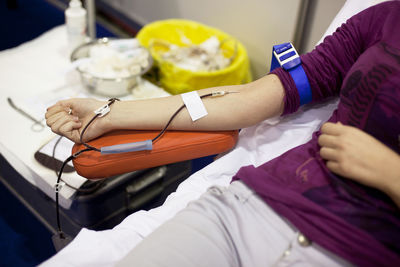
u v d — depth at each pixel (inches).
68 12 56.7
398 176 27.1
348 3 43.2
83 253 30.8
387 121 29.8
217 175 38.4
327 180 30.3
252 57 77.5
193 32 77.2
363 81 31.3
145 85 56.2
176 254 26.8
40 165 42.3
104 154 35.0
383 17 33.6
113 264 31.4
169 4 86.1
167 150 35.6
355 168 28.2
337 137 30.0
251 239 29.1
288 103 36.5
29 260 48.8
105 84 52.4
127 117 35.5
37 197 46.6
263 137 40.7
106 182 41.2
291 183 31.0
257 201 30.9
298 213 29.0
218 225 29.5
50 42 61.2
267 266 28.5
